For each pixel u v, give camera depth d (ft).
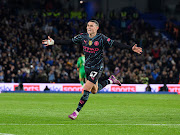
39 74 127.54
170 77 132.87
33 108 60.13
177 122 41.65
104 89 127.95
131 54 150.00
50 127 36.24
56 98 90.38
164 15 201.87
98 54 43.42
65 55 143.02
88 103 73.26
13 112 52.90
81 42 44.47
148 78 132.87
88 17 178.40
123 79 130.41
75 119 44.19
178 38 186.80
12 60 130.62
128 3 197.36
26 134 32.19
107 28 171.42
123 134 32.71
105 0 190.70
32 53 147.54
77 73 129.59
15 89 124.67
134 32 169.89
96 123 40.06
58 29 164.66
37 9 178.50
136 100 84.89
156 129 35.55
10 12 167.32
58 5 178.50
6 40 150.82
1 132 33.12
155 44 162.30
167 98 94.27
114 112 54.34
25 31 156.35
